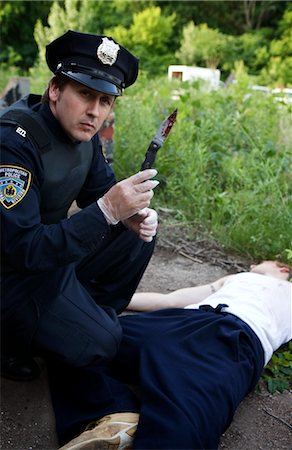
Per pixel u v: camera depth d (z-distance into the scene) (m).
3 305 1.92
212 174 4.40
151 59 17.88
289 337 2.35
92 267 2.20
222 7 20.75
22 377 2.12
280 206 3.60
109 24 20.02
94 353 1.95
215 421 1.77
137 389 2.10
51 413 2.00
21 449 1.86
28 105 1.94
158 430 1.68
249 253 3.54
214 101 5.71
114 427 1.70
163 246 3.61
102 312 2.03
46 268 1.77
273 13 20.56
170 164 4.38
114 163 4.68
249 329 2.14
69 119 1.83
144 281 3.16
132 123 5.04
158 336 2.05
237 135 4.89
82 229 1.76
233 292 2.36
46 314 1.93
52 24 11.36
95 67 1.82
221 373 1.89
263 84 15.52
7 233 1.73
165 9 20.62
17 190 1.75
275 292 2.35
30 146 1.80
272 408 2.14
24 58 19.89
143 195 1.77
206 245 3.66
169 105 5.82
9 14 19.55
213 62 17.39
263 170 3.94
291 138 5.02
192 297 2.67
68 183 1.94
